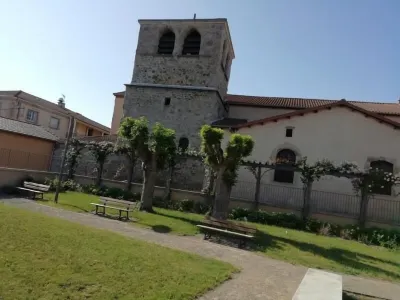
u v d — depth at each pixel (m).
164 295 5.12
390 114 22.19
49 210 12.44
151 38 25.44
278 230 13.76
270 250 10.13
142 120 16.11
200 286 5.81
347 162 16.92
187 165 22.16
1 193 15.72
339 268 9.00
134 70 25.39
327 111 19.30
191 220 13.76
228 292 5.87
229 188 13.59
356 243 13.31
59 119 36.47
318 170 16.30
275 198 19.05
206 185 18.50
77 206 14.15
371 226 15.45
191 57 24.36
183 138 23.45
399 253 12.23
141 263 6.45
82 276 5.28
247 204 17.50
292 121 19.73
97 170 21.33
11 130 22.12
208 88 23.39
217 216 13.25
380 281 8.30
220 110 25.36
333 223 15.64
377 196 17.52
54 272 5.22
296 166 16.92
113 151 20.11
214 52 23.97
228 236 11.18
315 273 6.65
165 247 8.45
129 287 5.21
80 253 6.32
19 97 31.86
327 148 18.91
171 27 25.12
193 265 7.05
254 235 11.81
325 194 18.38
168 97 24.19
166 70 24.73
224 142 20.86
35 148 24.23
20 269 5.09
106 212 13.71
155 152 15.30
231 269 7.30
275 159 19.55
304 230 15.12
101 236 8.09
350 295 6.99
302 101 26.38
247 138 13.46
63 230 7.86
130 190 19.56
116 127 31.09
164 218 13.61
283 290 6.45
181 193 18.28
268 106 25.28
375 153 18.23
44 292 4.54
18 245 6.10
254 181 19.58
